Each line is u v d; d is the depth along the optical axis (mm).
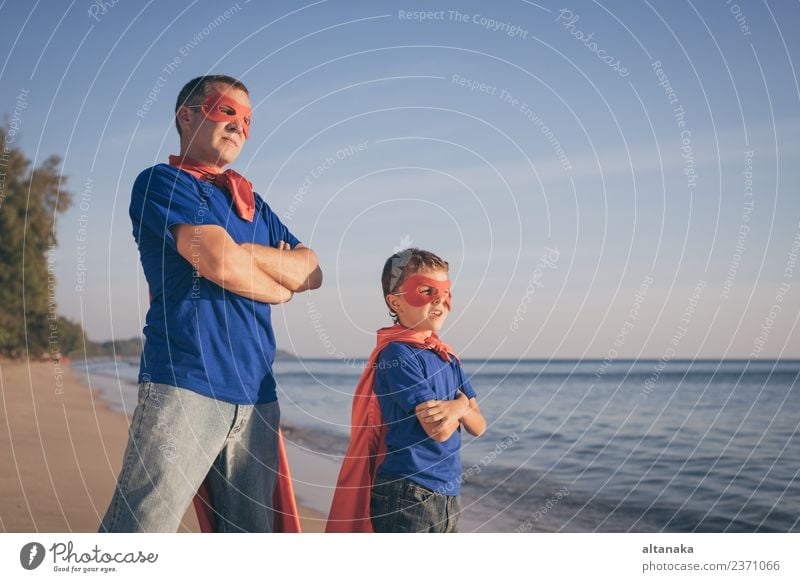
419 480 3145
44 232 21625
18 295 21797
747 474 8602
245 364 3064
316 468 8227
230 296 3053
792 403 18656
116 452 7852
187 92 3289
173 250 3047
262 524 3146
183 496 2896
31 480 6293
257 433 3125
